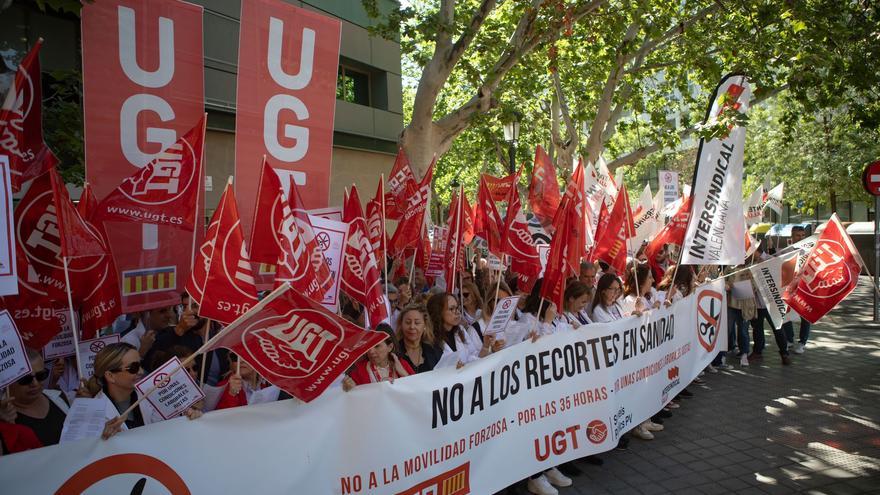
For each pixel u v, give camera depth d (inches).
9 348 117.6
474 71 415.2
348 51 675.4
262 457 124.5
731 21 511.5
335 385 158.9
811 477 205.3
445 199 1116.5
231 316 136.9
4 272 118.3
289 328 123.0
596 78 583.8
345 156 680.4
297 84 204.5
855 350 395.2
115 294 169.0
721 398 300.0
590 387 209.8
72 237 134.3
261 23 195.9
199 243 182.5
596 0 414.6
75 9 168.6
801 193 991.0
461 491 165.0
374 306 189.3
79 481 102.8
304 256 148.2
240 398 147.5
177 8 182.7
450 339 197.0
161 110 181.3
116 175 174.4
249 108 195.2
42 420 129.3
